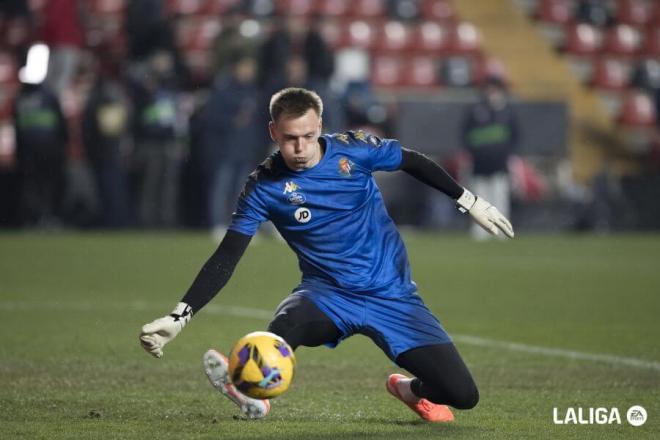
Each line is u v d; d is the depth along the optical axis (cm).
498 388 2406
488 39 10456
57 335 3197
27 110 7556
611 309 3966
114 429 1928
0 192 8062
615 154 9569
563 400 2264
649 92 10006
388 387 2073
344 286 1945
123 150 7738
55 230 8012
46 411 2097
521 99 8519
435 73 9656
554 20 10738
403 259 1992
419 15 10381
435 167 2019
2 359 2750
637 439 1888
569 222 8581
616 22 10806
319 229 1942
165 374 2555
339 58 8656
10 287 4550
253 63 7044
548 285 4831
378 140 1994
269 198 1927
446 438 1869
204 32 9688
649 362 2777
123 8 9606
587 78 10300
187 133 7775
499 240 7775
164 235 7469
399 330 1933
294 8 10138
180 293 4372
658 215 8675
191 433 1898
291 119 1820
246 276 5100
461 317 3722
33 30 9056
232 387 1809
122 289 4506
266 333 1764
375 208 1986
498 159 7612
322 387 2411
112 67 8644
